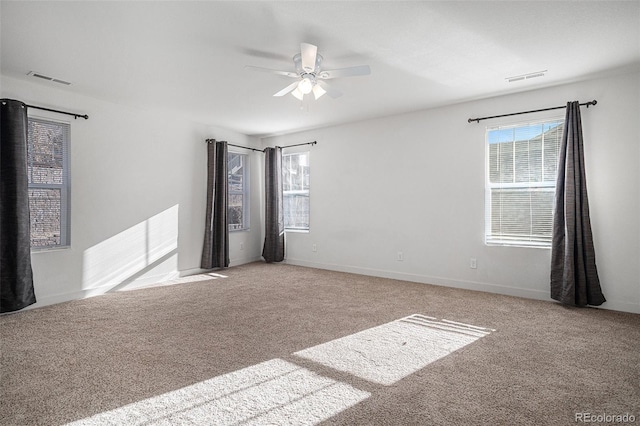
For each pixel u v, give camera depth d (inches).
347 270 217.9
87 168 161.5
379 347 103.7
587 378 85.0
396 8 89.9
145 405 73.9
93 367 90.7
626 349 101.5
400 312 136.8
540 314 133.4
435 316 132.0
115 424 67.7
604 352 99.7
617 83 137.9
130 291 170.6
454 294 163.5
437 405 73.8
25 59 120.6
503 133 165.2
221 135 229.8
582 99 144.9
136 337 111.3
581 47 113.2
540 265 154.9
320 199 230.5
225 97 163.9
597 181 141.4
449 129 178.9
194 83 145.1
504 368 90.4
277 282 189.5
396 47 112.5
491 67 129.5
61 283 152.1
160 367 91.0
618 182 137.6
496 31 102.5
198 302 151.2
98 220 165.5
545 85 149.3
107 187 169.0
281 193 246.4
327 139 226.1
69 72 132.5
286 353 99.7
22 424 67.4
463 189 175.2
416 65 127.2
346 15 93.2
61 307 143.8
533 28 100.8
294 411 71.9
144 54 116.8
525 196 159.6
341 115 197.5
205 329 118.6
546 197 154.7
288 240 248.8
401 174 195.3
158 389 80.3
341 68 118.8
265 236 250.7
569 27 100.3
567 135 142.4
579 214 139.7
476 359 95.7
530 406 73.3
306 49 98.7
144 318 129.9
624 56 120.3
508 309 139.9
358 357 97.0
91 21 95.6
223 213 223.1
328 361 94.7
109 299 156.0
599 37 106.3
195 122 212.4
